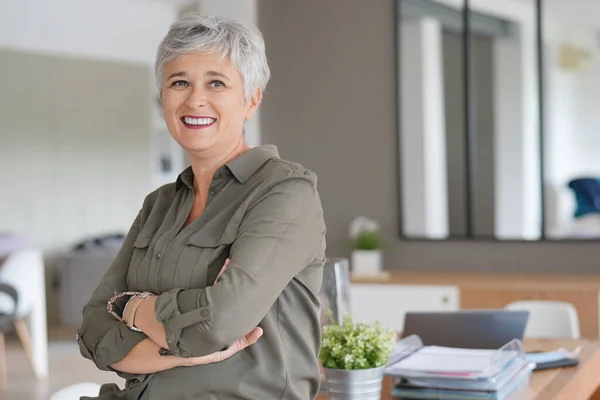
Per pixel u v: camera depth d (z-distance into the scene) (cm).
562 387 281
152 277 208
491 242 577
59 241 1103
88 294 995
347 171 608
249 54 212
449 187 583
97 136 1131
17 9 946
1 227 1066
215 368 198
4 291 707
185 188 220
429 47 583
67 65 1109
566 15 555
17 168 1077
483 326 320
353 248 589
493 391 265
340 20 605
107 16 1016
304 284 205
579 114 555
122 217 1156
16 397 661
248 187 206
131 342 203
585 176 554
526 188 566
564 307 431
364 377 251
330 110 610
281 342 200
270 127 623
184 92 210
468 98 575
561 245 564
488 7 569
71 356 821
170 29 211
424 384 272
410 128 590
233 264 192
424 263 593
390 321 552
